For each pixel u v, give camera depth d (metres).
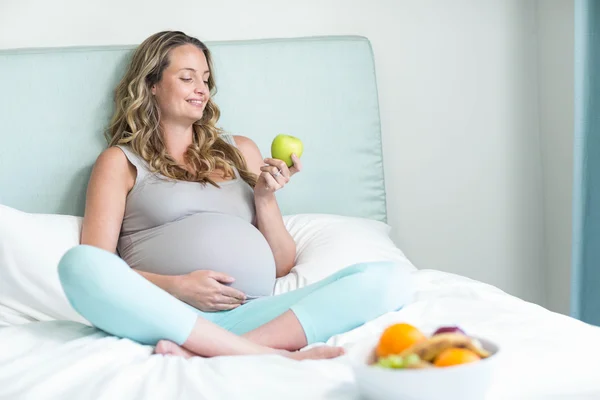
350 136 2.84
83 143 2.62
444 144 3.06
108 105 2.63
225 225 2.20
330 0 2.95
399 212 3.05
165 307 1.65
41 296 1.98
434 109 3.04
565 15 2.88
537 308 1.86
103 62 2.64
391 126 3.03
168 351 1.63
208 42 2.76
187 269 2.15
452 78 3.04
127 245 2.28
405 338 1.31
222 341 1.67
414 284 1.90
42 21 2.75
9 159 2.57
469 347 1.27
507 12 3.05
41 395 1.41
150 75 2.42
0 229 2.04
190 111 2.40
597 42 2.55
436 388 1.21
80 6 2.78
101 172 2.28
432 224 3.07
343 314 1.82
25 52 2.62
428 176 3.06
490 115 3.07
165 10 2.84
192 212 2.27
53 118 2.60
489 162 3.08
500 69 3.06
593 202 2.57
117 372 1.46
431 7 3.02
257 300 2.03
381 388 1.24
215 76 2.74
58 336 1.74
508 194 3.10
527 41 3.07
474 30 3.04
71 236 2.19
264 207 2.34
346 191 2.83
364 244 2.40
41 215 2.22
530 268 3.13
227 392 1.37
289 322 1.80
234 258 2.16
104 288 1.61
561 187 2.97
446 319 1.77
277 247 2.36
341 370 1.45
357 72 2.86
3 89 2.58
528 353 1.49
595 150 2.56
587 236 2.57
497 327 1.68
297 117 2.80
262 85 2.78
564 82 2.91
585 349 1.52
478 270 3.11
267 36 2.91
